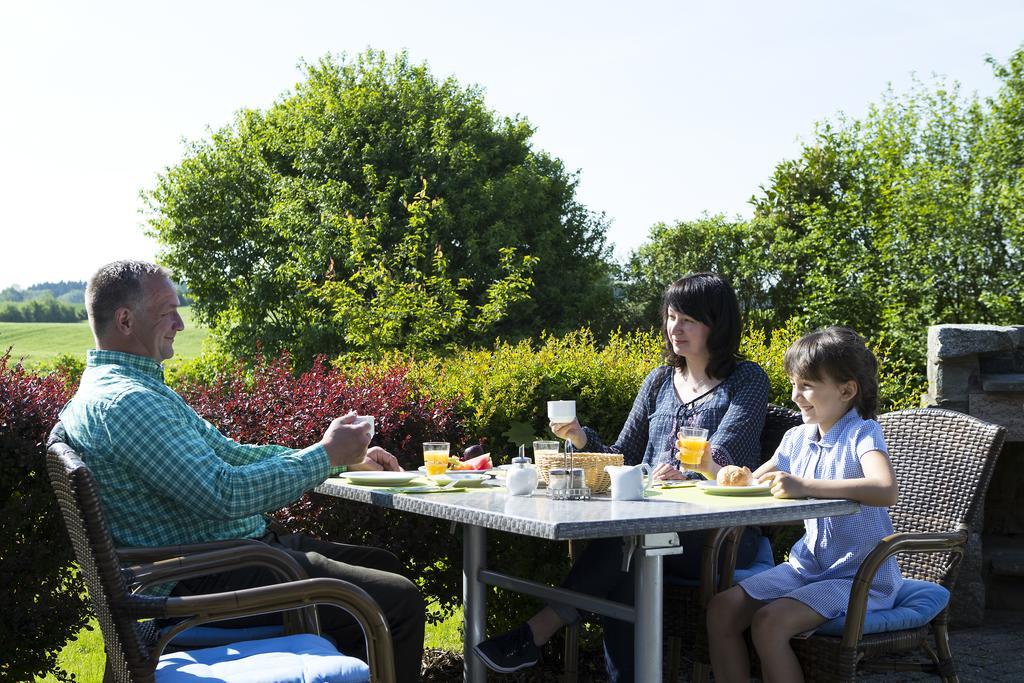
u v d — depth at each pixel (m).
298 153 26.44
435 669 4.38
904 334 16.56
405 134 25.05
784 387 5.09
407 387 4.17
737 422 3.34
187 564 2.39
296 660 2.21
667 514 2.21
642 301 27.28
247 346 26.25
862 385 2.92
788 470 3.15
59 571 3.39
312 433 3.77
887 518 2.90
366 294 20.20
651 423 3.68
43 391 3.45
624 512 2.24
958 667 4.37
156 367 2.89
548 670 4.33
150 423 2.53
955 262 16.45
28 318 51.78
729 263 25.17
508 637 3.09
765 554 3.44
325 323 23.67
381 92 26.36
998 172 18.77
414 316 15.62
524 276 25.38
